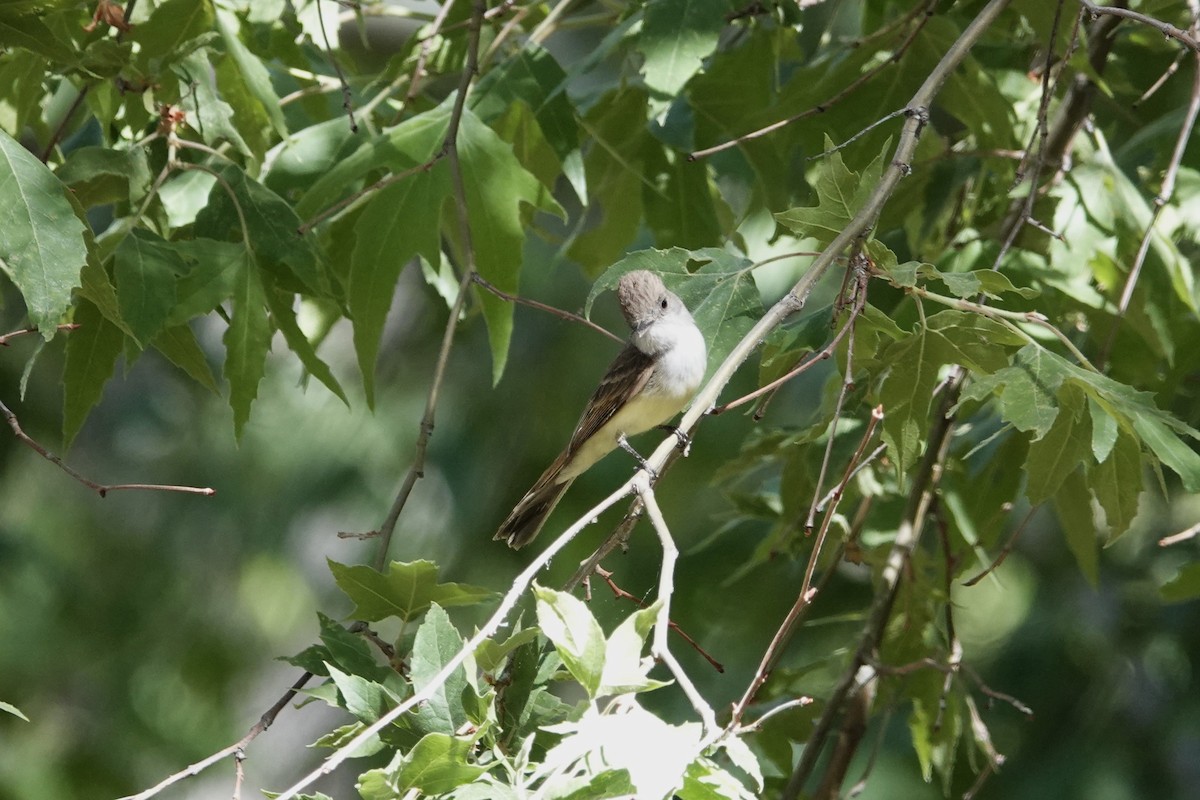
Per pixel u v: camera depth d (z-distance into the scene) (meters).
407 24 17.89
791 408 18.08
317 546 23.03
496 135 9.11
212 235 8.55
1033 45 11.23
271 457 21.55
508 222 8.98
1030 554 17.83
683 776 5.13
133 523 21.62
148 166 8.67
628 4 10.46
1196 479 6.62
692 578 14.79
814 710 10.54
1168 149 10.40
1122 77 11.74
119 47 8.32
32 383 16.70
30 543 20.34
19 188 6.65
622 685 5.29
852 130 9.87
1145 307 9.82
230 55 9.02
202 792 22.72
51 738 20.05
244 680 23.14
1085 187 9.86
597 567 6.76
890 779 16.84
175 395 21.33
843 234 6.93
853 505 11.30
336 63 9.12
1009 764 16.66
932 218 10.36
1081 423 7.42
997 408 10.84
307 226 8.47
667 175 11.05
